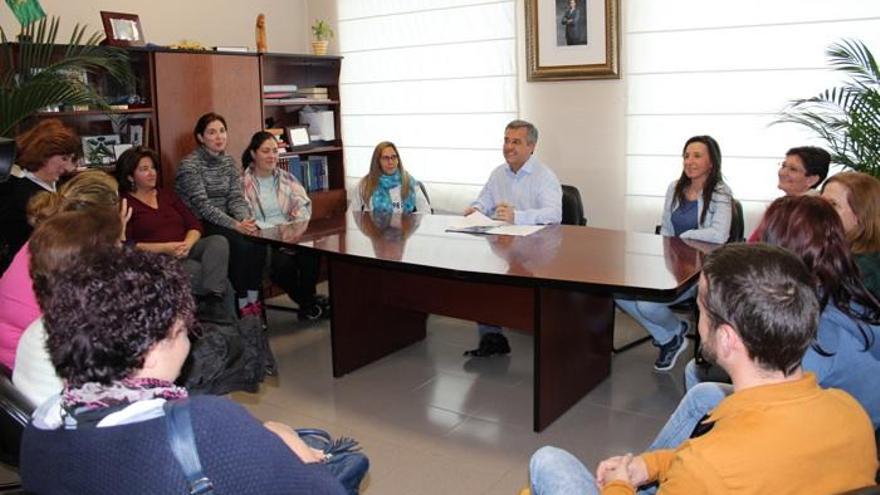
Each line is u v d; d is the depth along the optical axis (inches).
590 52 164.6
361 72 205.9
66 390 40.4
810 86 140.9
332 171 213.2
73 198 82.8
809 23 139.3
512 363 137.8
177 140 167.5
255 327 82.4
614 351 143.4
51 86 127.5
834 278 58.9
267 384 130.0
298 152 197.9
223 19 194.5
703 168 129.6
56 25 141.9
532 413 115.4
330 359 143.1
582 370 119.5
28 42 135.5
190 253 147.9
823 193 76.7
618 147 166.7
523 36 175.3
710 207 129.4
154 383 41.4
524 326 118.3
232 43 197.6
